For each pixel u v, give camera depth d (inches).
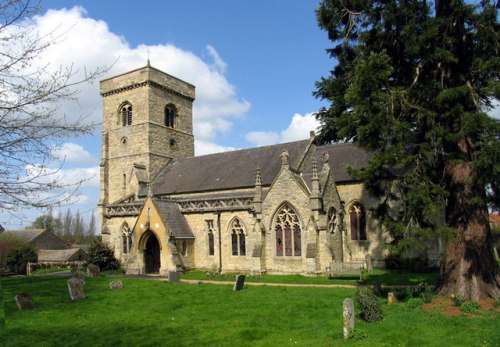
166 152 2199.8
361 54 812.0
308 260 1284.4
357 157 1592.0
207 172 1908.2
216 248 1584.6
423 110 726.5
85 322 692.1
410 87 752.3
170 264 1493.6
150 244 1621.6
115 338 588.4
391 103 717.9
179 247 1566.2
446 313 669.3
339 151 1678.2
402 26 762.2
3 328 644.7
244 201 1540.4
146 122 2114.9
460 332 562.3
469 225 754.8
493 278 737.0
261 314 713.0
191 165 2053.4
